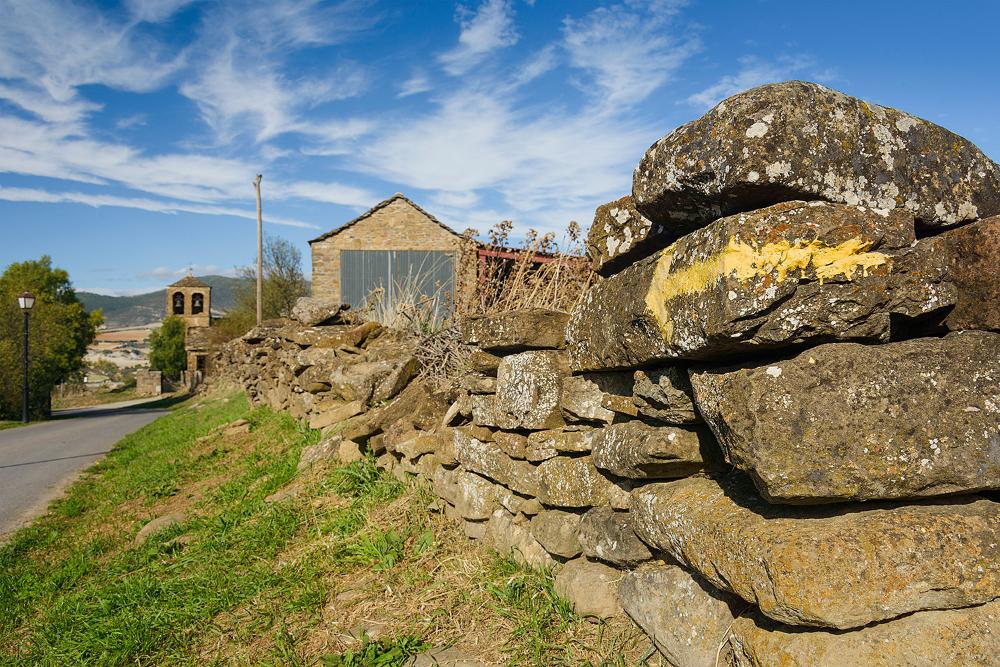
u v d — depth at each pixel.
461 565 3.97
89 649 3.93
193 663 3.60
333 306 10.33
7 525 7.73
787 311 1.98
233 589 4.29
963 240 2.13
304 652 3.44
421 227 24.20
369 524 4.75
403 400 5.88
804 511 2.07
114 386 65.31
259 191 27.39
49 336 31.55
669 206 2.49
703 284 2.15
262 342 13.77
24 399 24.88
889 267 2.01
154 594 4.53
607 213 3.11
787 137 2.08
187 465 9.01
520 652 2.99
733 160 2.13
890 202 2.20
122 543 6.13
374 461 5.91
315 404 8.45
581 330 3.15
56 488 9.88
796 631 2.00
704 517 2.30
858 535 1.89
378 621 3.58
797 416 1.92
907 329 2.29
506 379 3.85
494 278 6.95
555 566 3.44
